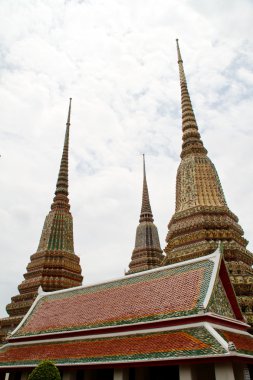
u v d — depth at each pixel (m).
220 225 32.97
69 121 60.75
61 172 54.53
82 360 20.39
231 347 16.12
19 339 27.81
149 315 21.30
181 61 49.19
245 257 31.77
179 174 39.41
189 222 33.94
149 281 24.41
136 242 58.62
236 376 18.50
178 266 23.88
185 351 17.19
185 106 45.06
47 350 24.22
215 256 22.56
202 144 41.53
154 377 21.11
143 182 67.50
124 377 18.92
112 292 25.88
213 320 19.53
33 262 45.94
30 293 41.94
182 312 19.95
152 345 18.91
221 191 37.59
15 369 24.33
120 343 20.59
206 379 18.88
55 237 47.56
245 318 24.14
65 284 43.47
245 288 27.94
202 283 21.27
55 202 51.72
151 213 62.53
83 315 25.42
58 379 17.45
